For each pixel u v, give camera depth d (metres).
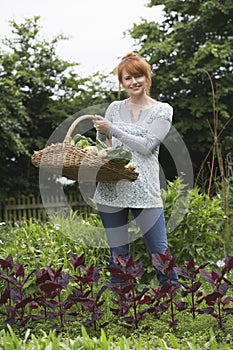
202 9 14.70
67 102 15.44
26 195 14.57
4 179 14.30
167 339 3.40
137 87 4.22
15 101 13.90
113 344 2.98
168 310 4.07
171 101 14.96
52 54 15.64
